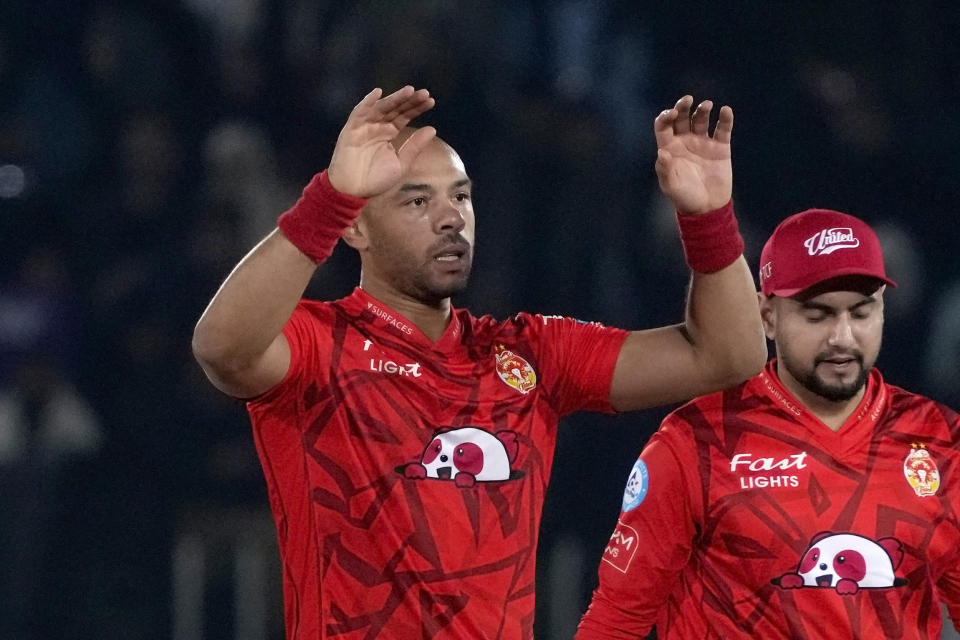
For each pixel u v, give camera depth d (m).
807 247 15.43
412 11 33.16
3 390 30.11
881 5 37.28
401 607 13.82
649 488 15.73
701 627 15.62
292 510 14.25
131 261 31.61
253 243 31.39
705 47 36.59
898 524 15.34
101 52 34.25
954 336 33.06
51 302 30.95
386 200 14.48
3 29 34.41
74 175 33.53
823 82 36.34
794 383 15.74
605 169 33.38
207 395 29.95
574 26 36.19
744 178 35.53
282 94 34.03
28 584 28.83
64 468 29.59
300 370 14.06
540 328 15.05
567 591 28.39
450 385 14.37
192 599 28.31
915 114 36.88
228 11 34.78
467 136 32.41
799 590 15.23
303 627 14.20
